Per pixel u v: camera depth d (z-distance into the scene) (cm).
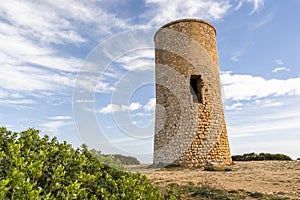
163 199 318
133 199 286
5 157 279
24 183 208
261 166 1539
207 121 1686
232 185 871
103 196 282
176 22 1850
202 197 698
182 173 1223
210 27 1908
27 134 390
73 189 244
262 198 691
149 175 1139
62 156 344
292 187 838
